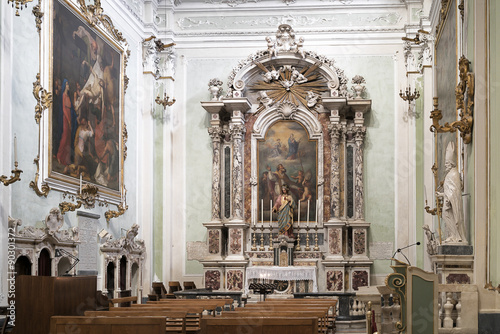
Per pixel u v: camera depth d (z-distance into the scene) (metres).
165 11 16.09
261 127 16.88
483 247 8.88
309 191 16.53
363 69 16.38
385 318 8.13
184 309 7.77
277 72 16.62
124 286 13.91
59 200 11.25
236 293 13.12
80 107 12.09
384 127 16.17
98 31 12.76
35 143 10.60
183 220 15.83
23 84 10.34
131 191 14.32
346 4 16.47
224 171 16.59
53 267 10.95
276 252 15.92
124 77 13.86
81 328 6.11
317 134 16.66
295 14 16.61
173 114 15.75
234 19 16.66
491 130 8.87
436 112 9.41
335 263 15.68
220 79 16.66
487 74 8.94
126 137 13.95
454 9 10.94
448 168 9.78
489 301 8.63
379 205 15.88
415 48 15.55
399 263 7.29
